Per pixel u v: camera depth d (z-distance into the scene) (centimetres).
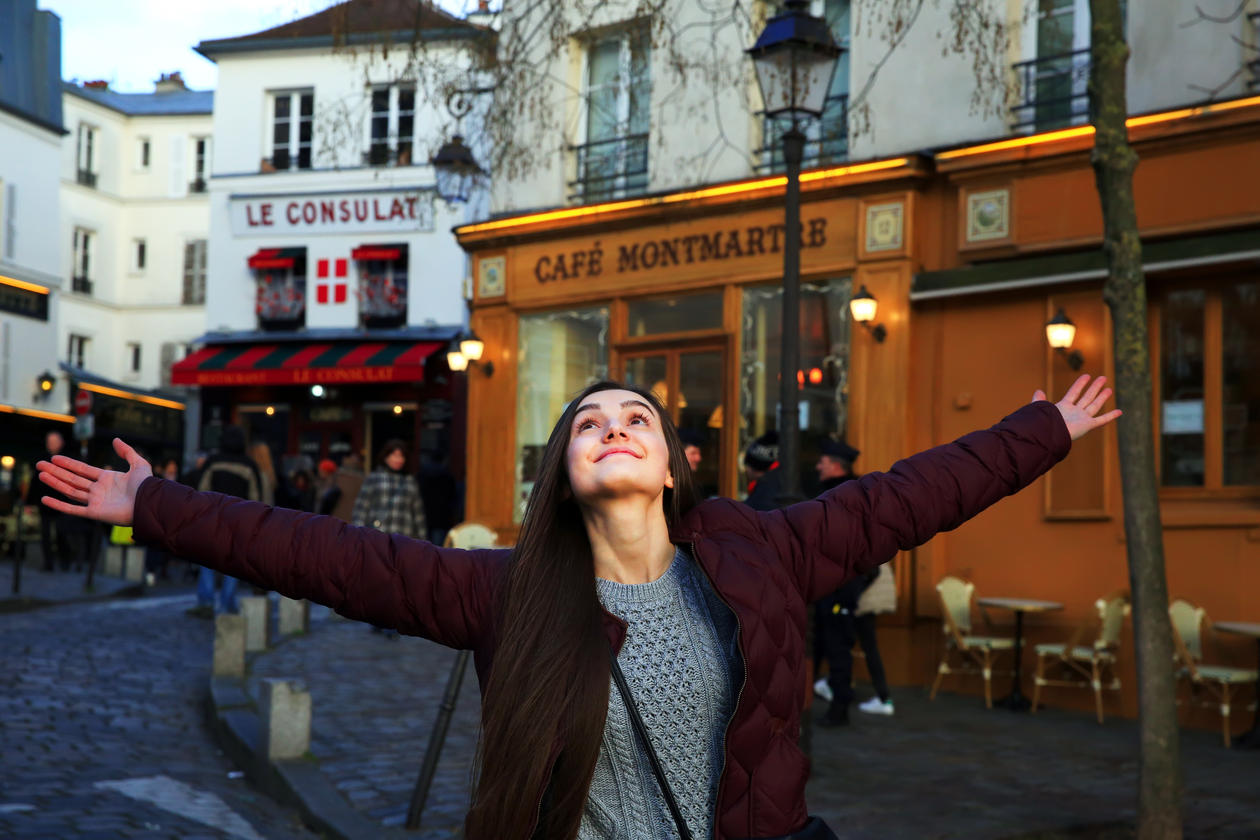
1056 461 241
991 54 1127
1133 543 591
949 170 1127
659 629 217
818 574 226
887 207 1161
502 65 1063
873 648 966
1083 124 1059
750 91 1290
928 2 1171
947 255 1146
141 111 3838
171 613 1502
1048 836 598
